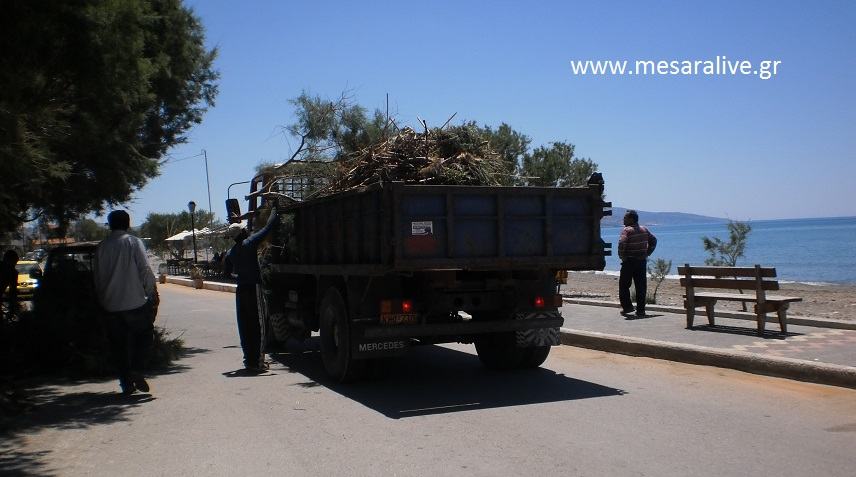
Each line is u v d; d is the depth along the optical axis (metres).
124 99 8.28
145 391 7.91
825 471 4.91
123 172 10.10
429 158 8.60
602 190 8.12
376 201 7.39
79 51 7.18
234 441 6.04
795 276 34.34
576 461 5.22
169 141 13.80
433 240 7.29
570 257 7.92
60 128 7.20
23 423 6.78
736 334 10.30
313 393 7.99
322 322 8.88
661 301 18.80
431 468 5.16
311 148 11.95
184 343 12.28
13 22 6.52
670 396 7.26
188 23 12.31
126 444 6.03
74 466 5.44
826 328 10.87
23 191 7.62
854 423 6.12
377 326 7.86
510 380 8.40
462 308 8.16
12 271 10.87
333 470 5.18
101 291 7.70
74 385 8.72
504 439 5.86
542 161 18.77
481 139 9.19
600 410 6.75
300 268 9.83
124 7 7.62
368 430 6.28
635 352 9.73
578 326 11.66
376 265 7.27
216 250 39.34
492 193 7.55
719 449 5.43
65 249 11.01
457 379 8.57
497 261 7.55
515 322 8.27
